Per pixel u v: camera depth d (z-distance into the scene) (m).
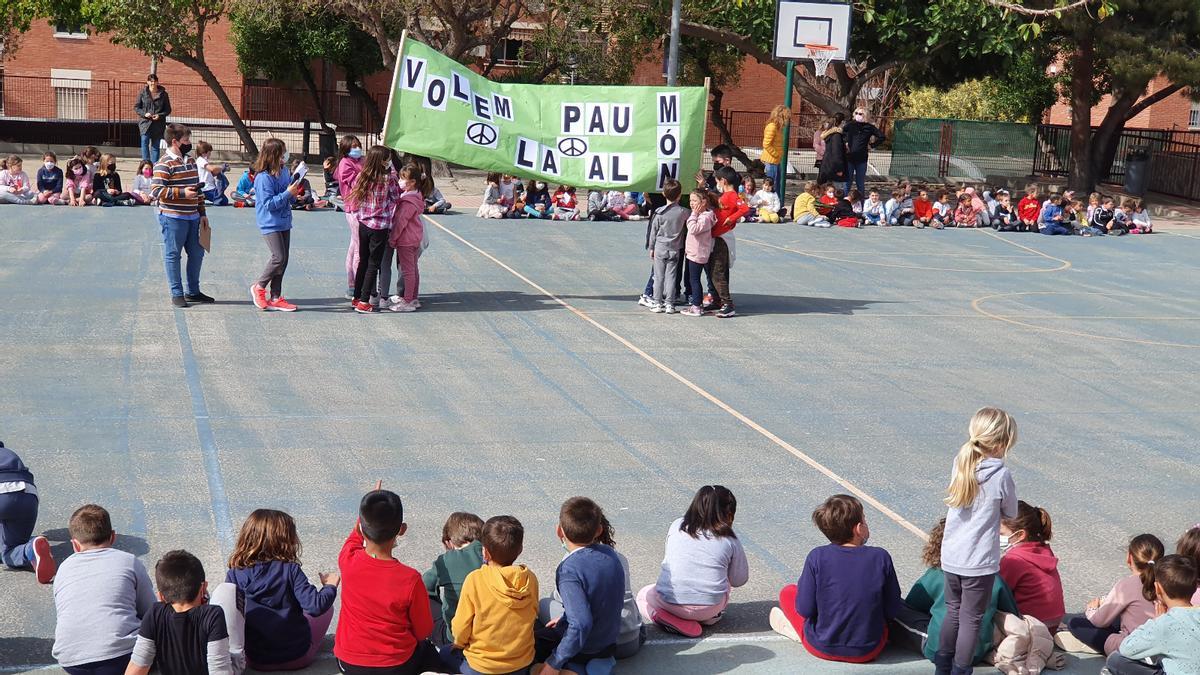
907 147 37.38
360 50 35.97
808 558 6.32
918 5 28.50
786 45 26.00
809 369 12.83
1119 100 33.31
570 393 11.34
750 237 22.78
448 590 6.10
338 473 8.82
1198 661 5.54
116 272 15.64
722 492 6.70
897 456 9.99
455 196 26.98
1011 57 30.58
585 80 35.62
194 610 5.31
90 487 8.24
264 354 12.02
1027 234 25.62
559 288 16.53
